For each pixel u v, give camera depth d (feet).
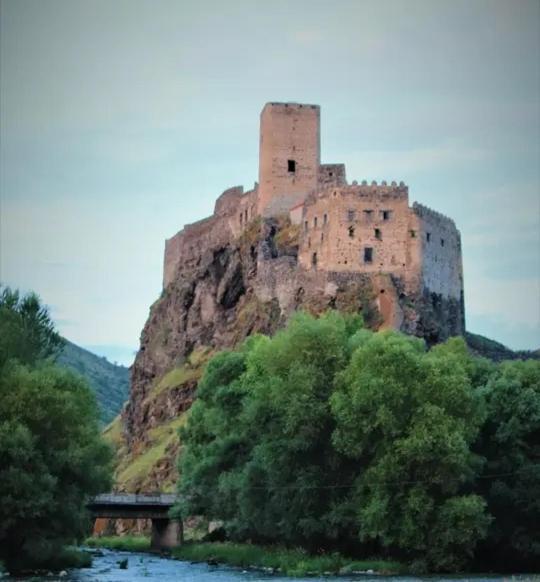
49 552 340.18
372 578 326.44
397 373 365.81
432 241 640.17
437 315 636.48
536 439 394.93
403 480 353.72
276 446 378.12
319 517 374.43
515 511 376.68
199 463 438.40
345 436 359.25
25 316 420.77
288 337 398.83
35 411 333.83
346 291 617.21
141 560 424.87
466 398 366.02
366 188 631.56
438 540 349.41
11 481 317.63
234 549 418.31
